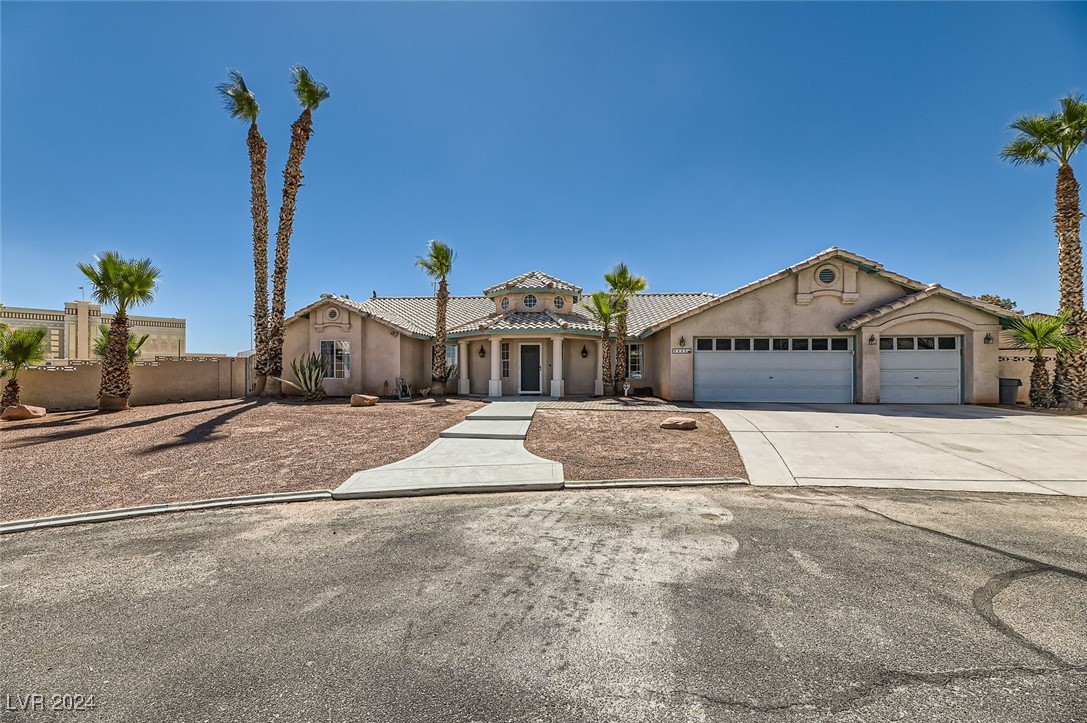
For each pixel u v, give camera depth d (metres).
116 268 14.97
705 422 11.95
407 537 5.13
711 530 5.24
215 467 8.14
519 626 3.34
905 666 2.85
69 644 3.22
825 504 6.20
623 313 18.67
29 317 26.83
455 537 5.11
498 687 2.72
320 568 4.36
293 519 5.79
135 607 3.69
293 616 3.52
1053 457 8.48
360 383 19.73
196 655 3.07
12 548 4.95
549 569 4.27
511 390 20.09
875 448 9.20
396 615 3.51
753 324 17.22
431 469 7.93
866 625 3.29
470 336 19.73
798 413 13.51
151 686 2.79
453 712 2.54
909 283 16.33
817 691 2.65
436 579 4.09
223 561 4.55
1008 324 15.80
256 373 18.00
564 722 2.46
